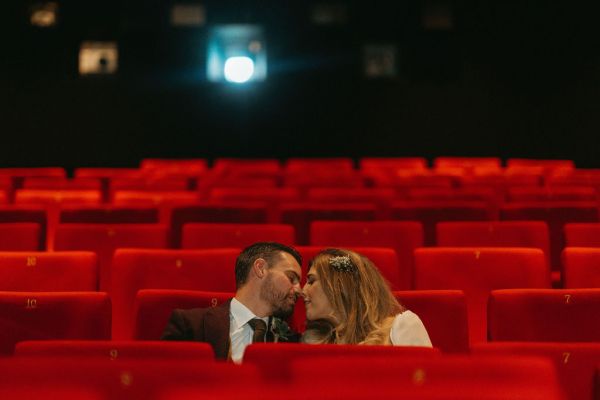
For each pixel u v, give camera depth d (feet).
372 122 41.81
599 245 17.40
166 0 41.34
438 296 12.31
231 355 11.48
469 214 20.25
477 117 41.83
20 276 13.85
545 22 41.29
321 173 31.91
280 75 41.70
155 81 41.37
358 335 11.30
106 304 11.84
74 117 41.19
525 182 28.84
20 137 41.01
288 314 11.94
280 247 12.09
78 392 6.56
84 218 19.67
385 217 20.80
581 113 41.04
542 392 6.71
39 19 40.86
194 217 20.17
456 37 41.78
